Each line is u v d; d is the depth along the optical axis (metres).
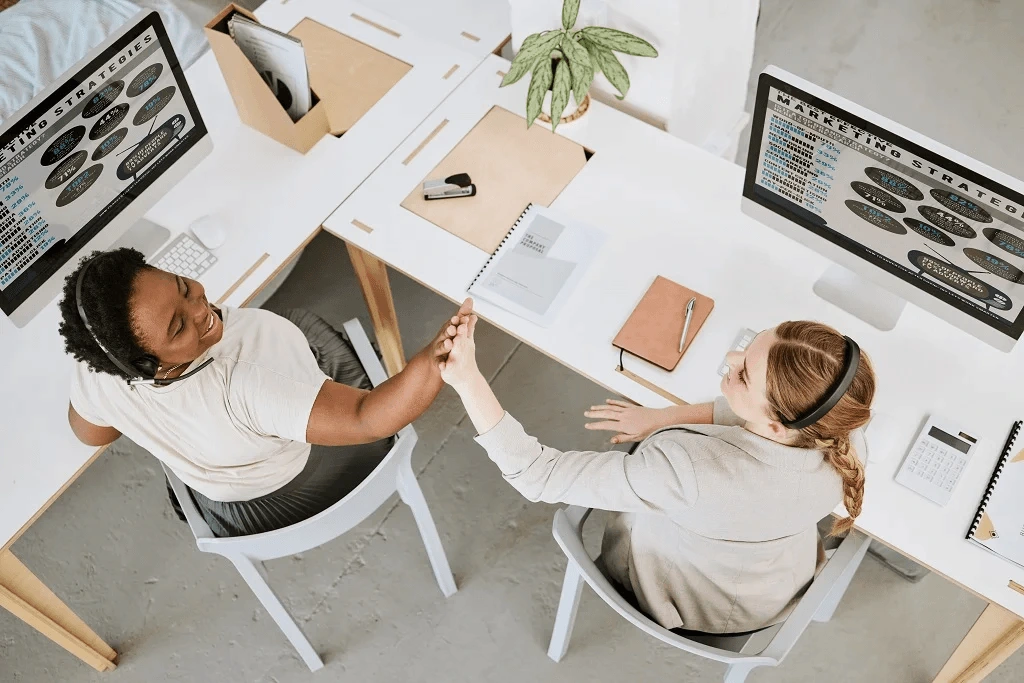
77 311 1.36
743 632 1.72
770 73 1.56
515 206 2.09
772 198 1.81
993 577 1.60
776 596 1.66
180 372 1.46
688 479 1.42
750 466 1.41
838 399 1.28
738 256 1.97
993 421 1.73
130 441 2.67
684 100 2.30
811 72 3.18
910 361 1.81
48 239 1.86
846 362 1.27
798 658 2.24
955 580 1.61
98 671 2.34
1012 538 1.61
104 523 2.53
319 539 1.76
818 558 1.81
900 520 1.66
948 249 1.60
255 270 2.04
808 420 1.31
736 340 1.86
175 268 2.04
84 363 1.55
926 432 1.72
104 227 1.97
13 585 1.90
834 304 1.89
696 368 1.84
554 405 2.62
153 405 1.49
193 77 2.37
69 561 2.48
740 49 2.46
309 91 2.10
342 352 2.08
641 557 1.71
